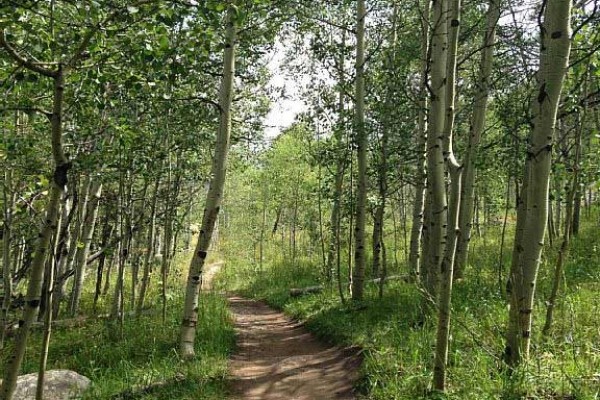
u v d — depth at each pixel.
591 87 6.80
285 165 19.81
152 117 7.91
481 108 9.02
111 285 19.36
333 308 10.33
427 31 9.37
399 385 5.30
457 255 10.57
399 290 9.93
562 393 4.29
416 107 9.64
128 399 5.82
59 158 3.57
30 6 3.64
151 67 4.37
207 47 4.33
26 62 3.43
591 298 6.79
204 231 7.51
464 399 4.57
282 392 6.30
